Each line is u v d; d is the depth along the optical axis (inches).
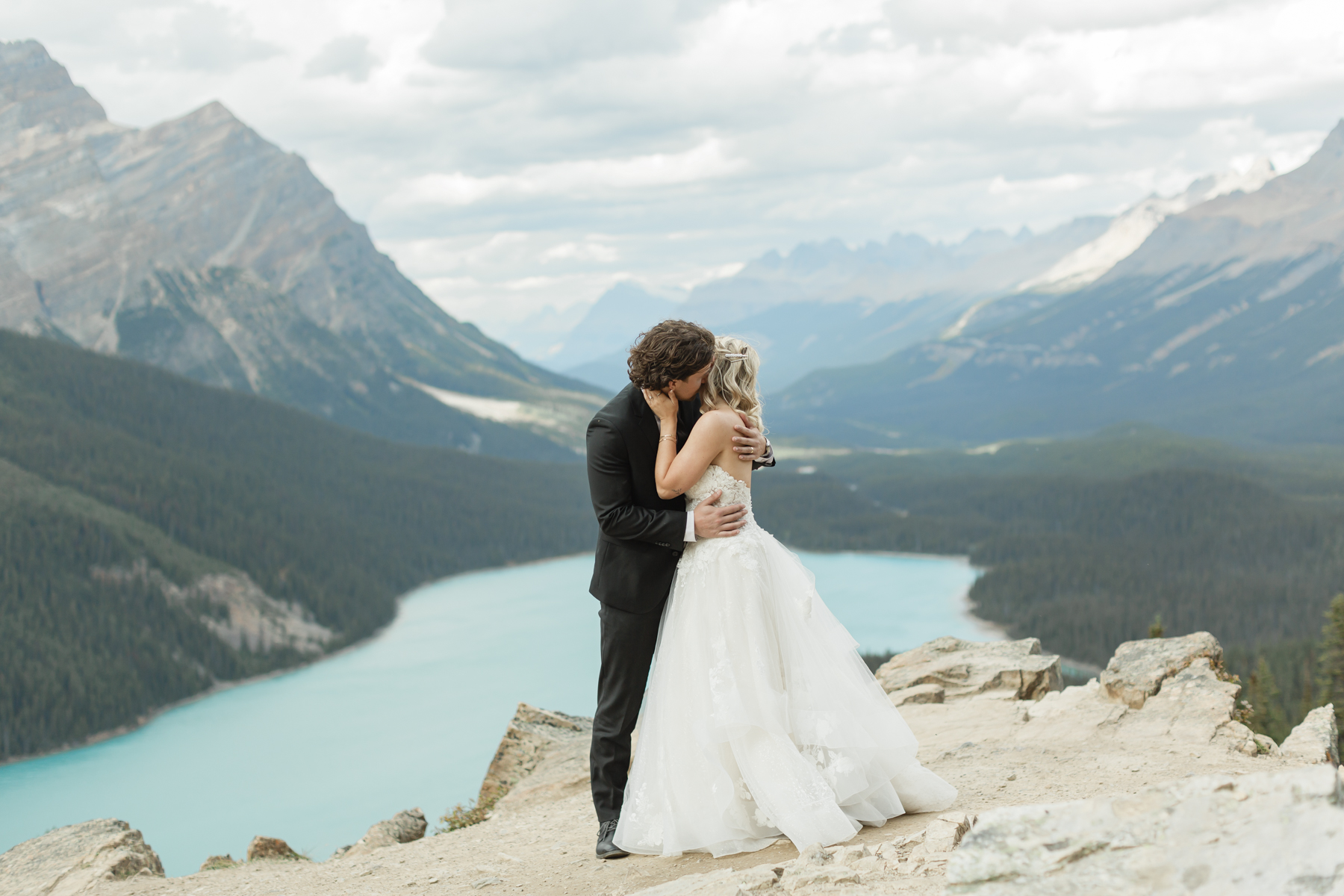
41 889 269.7
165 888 259.3
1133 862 96.6
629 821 213.6
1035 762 269.7
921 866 155.6
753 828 203.2
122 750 5664.4
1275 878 88.0
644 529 204.4
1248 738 272.4
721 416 205.3
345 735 5757.9
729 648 201.5
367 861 276.2
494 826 319.0
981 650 458.3
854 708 208.8
